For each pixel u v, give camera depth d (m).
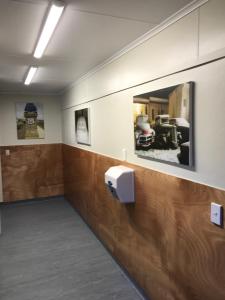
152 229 2.33
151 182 2.30
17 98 5.65
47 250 3.58
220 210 1.55
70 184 5.45
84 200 4.46
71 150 5.15
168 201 2.07
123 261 3.00
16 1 1.61
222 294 1.57
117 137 2.99
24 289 2.75
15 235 4.09
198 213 1.74
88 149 4.09
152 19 1.92
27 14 1.79
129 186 2.60
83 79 4.06
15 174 5.73
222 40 1.49
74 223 4.55
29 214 5.06
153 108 2.20
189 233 1.84
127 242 2.87
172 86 1.94
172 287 2.09
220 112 1.55
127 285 2.78
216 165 1.60
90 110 3.87
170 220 2.06
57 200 5.99
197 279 1.79
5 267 3.17
